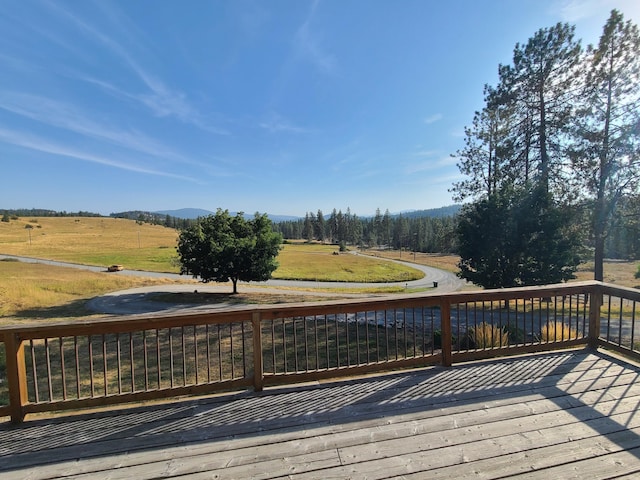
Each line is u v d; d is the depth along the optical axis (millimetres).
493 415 2760
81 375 6344
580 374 3523
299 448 2391
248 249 18703
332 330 9617
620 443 2365
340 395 3160
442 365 3785
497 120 15695
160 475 2150
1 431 2680
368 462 2221
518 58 14164
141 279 26703
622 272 30750
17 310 15422
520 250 12914
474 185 16641
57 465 2270
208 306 16688
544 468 2125
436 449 2336
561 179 13695
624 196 12805
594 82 12844
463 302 3838
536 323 10359
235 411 2918
